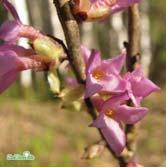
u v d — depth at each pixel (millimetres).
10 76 63
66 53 64
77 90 65
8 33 60
